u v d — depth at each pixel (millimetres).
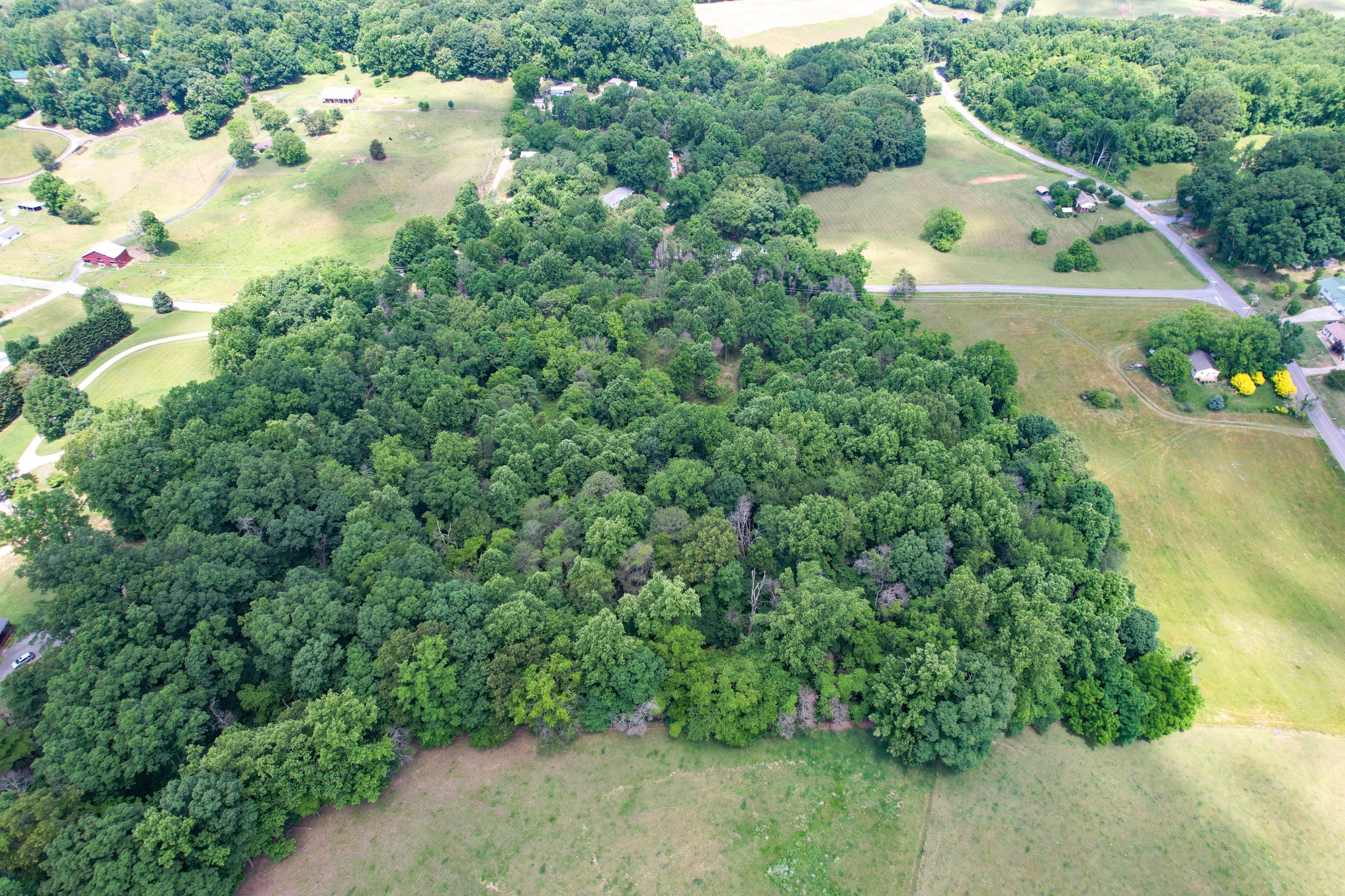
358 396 162750
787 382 165750
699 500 129125
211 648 101438
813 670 105312
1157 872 95125
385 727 98688
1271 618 134750
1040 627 102062
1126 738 107250
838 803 99438
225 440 146750
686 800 98750
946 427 143375
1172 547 148375
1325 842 99688
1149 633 113312
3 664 120125
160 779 94000
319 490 131125
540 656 101312
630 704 102562
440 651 97812
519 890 90000
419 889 89562
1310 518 152625
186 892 81000
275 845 90562
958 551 120750
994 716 99375
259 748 88688
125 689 95562
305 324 196750
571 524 122625
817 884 92125
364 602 106188
